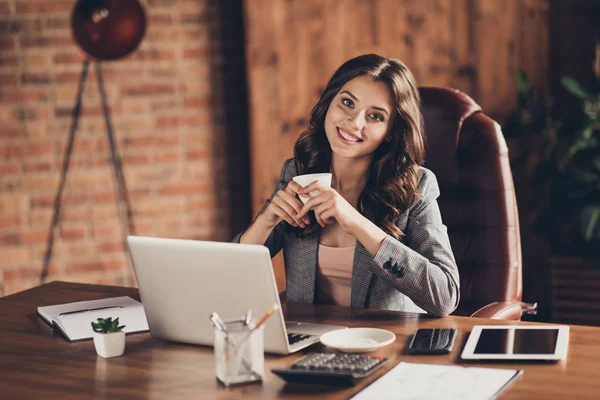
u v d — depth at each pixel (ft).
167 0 12.57
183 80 12.75
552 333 5.29
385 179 6.74
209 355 5.21
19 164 12.46
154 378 4.81
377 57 6.78
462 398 4.23
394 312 6.11
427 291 5.90
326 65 12.35
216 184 13.05
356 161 6.95
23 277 12.64
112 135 12.62
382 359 4.82
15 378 4.89
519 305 7.02
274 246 7.20
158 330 5.52
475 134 7.73
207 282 5.14
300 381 4.61
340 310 6.22
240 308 5.09
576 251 12.32
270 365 4.93
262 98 12.46
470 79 12.27
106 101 12.51
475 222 7.60
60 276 12.73
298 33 12.30
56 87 12.41
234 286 5.05
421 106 7.89
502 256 7.47
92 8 11.18
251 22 12.29
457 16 12.17
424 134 7.60
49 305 6.68
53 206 12.60
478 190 7.61
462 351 5.07
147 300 5.47
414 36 12.25
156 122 12.75
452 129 7.77
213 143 12.96
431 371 4.66
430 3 12.17
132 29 11.35
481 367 4.75
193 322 5.33
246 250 4.92
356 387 4.51
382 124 6.66
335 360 4.78
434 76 12.30
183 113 12.81
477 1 12.13
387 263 5.92
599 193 11.48
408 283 5.90
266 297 4.97
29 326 6.07
